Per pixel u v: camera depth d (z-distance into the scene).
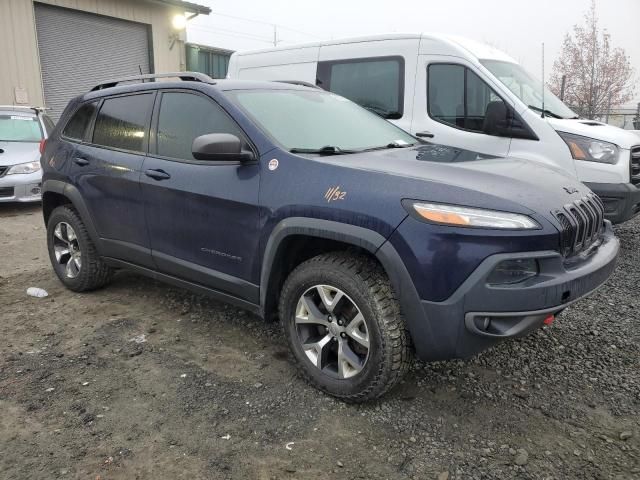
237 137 3.24
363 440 2.61
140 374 3.24
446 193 2.59
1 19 12.01
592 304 4.32
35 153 8.70
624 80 17.09
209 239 3.41
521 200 2.62
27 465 2.43
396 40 6.48
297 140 3.34
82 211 4.32
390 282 2.66
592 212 3.00
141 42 15.20
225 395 3.00
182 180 3.51
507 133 5.68
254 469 2.41
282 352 3.53
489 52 6.30
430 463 2.45
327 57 7.04
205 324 3.98
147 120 3.91
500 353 3.49
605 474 2.38
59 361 3.40
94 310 4.26
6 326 3.95
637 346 3.59
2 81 12.17
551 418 2.80
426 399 2.97
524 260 2.50
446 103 6.11
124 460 2.47
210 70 17.30
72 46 13.55
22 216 8.20
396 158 3.14
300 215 2.91
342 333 2.89
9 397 2.98
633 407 2.89
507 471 2.40
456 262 2.48
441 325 2.55
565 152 5.37
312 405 2.90
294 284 3.01
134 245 3.98
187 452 2.53
